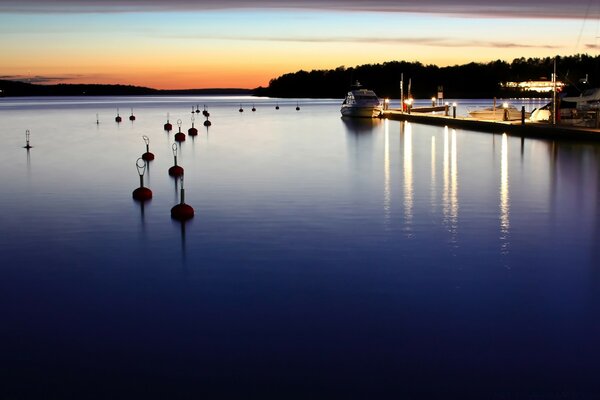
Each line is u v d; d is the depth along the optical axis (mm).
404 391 7672
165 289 11391
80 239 15070
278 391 7691
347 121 68938
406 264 12773
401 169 27141
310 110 109250
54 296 11102
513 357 8523
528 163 28203
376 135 47156
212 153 34781
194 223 16562
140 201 19859
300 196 20406
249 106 136750
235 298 10867
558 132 38906
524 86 169500
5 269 12734
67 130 55781
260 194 20812
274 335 9289
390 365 8320
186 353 8719
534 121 49906
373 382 7883
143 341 9125
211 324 9727
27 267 12859
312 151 35531
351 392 7660
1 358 8633
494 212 17719
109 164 29984
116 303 10703
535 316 9953
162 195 20859
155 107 130125
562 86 66688
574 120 43875
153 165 29281
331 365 8328
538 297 10828
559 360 8422
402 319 9859
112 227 16250
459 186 22266
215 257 13359
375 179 24172
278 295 11000
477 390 7684
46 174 26562
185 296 11008
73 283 11805
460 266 12617
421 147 37000
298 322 9773
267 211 18016
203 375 8094
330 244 14344
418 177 24625
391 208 18344
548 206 18500
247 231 15602
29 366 8391
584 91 48562
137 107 129750
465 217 17078
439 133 48031
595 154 30984
